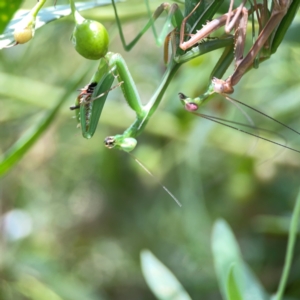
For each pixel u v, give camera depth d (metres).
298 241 0.63
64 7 0.37
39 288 0.62
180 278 0.71
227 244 0.40
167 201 0.74
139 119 0.36
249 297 0.41
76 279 0.75
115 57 0.35
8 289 0.64
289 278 0.62
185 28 0.36
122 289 0.78
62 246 0.79
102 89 0.35
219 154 0.67
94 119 0.35
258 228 0.66
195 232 0.66
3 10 0.31
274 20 0.35
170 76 0.36
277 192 0.65
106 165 0.76
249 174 0.62
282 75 0.56
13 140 0.68
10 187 0.74
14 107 0.65
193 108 0.36
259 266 0.66
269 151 0.58
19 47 0.64
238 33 0.35
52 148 0.73
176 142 0.65
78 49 0.33
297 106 0.54
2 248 0.67
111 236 0.80
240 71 0.35
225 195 0.69
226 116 0.56
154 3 0.45
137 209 0.78
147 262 0.42
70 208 0.80
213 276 0.69
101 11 0.45
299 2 0.35
